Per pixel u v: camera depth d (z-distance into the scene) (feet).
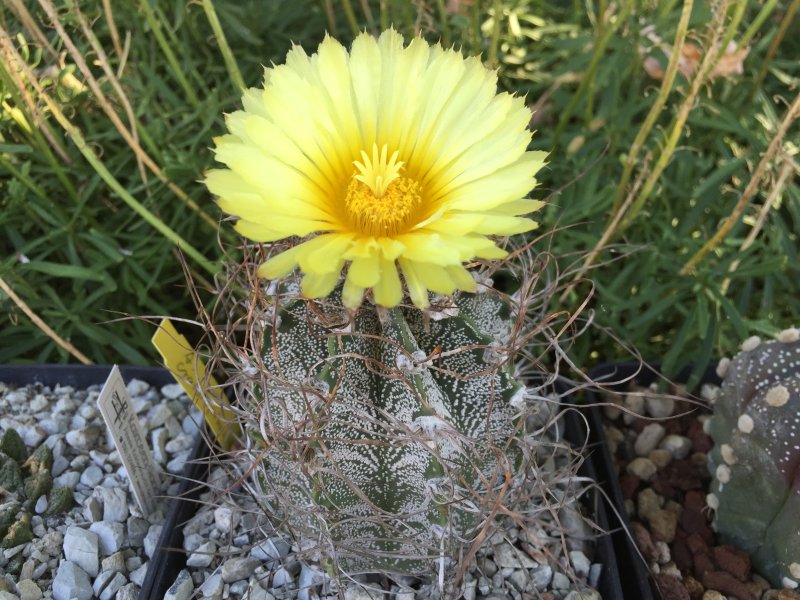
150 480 0.70
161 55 1.03
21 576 0.64
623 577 0.67
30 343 0.85
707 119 0.88
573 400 0.76
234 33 1.06
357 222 0.50
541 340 0.81
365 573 0.61
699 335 0.84
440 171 0.52
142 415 0.79
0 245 0.90
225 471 0.70
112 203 0.94
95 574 0.65
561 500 0.64
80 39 0.91
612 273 0.91
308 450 0.53
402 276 0.53
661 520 0.70
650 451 0.77
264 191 0.47
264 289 0.59
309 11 1.11
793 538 0.60
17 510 0.68
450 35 1.05
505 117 0.52
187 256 0.91
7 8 0.92
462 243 0.46
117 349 0.84
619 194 0.82
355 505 0.54
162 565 0.63
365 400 0.53
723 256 0.88
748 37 0.82
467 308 0.58
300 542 0.60
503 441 0.55
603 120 0.93
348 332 0.50
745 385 0.62
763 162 0.72
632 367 0.80
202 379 0.65
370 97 0.53
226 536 0.66
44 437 0.76
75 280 0.84
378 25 1.07
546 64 1.05
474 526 0.57
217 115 0.95
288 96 0.50
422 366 0.51
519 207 0.50
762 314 0.84
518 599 0.62
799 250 0.95
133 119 0.79
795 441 0.57
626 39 0.91
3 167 0.88
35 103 0.84
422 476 0.53
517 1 1.04
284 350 0.55
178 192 0.82
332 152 0.52
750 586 0.65
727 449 0.62
